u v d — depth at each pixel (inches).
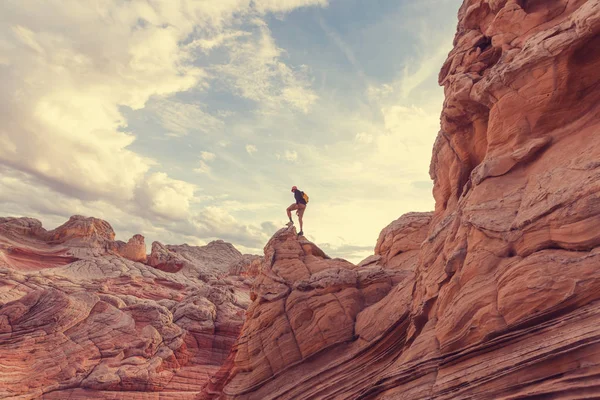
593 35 366.0
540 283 327.6
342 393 546.0
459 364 375.2
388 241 920.3
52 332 1299.2
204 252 3762.3
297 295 708.7
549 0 451.2
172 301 1800.0
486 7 550.0
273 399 610.5
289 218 874.8
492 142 461.7
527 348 321.1
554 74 400.5
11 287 1631.4
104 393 1185.4
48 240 2728.8
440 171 701.9
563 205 340.8
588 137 373.1
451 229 479.2
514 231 377.4
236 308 1771.7
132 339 1395.2
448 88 613.0
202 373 1418.6
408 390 407.5
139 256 2974.9
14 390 1089.4
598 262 303.3
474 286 389.7
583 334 288.7
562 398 281.1
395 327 555.5
